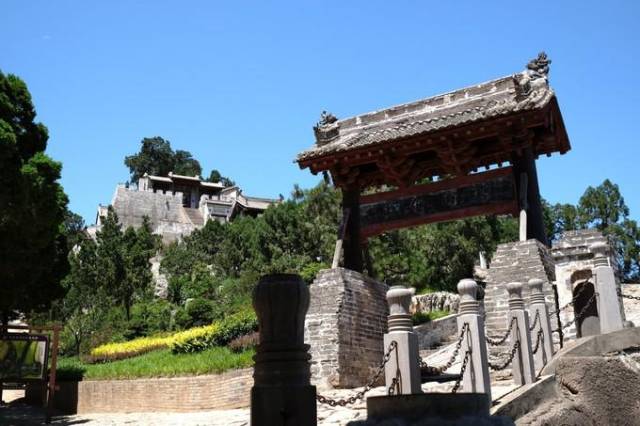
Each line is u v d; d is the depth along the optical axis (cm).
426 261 3052
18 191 1678
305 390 530
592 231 1469
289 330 545
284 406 521
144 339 3222
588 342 1064
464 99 1805
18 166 1694
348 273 1623
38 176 1816
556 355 1072
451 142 1658
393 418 653
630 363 993
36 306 2511
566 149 1841
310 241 3538
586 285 1437
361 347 1590
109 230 5188
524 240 1523
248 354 2042
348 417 1077
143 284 4669
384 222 1823
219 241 5766
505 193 1677
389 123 1867
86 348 3584
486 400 698
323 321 1536
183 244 6328
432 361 1700
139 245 5059
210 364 2066
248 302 3406
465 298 856
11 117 1894
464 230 3080
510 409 860
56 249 2433
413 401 659
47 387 1831
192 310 3509
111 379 2345
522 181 1634
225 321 2623
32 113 1972
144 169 10581
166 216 8744
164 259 5812
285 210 3866
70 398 2312
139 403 2106
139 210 8619
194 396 1958
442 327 2253
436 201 1770
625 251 3362
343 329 1534
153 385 2089
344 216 1844
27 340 1792
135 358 2800
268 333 547
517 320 996
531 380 970
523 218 1572
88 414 2145
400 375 734
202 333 2602
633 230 3447
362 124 1906
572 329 1405
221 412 1756
